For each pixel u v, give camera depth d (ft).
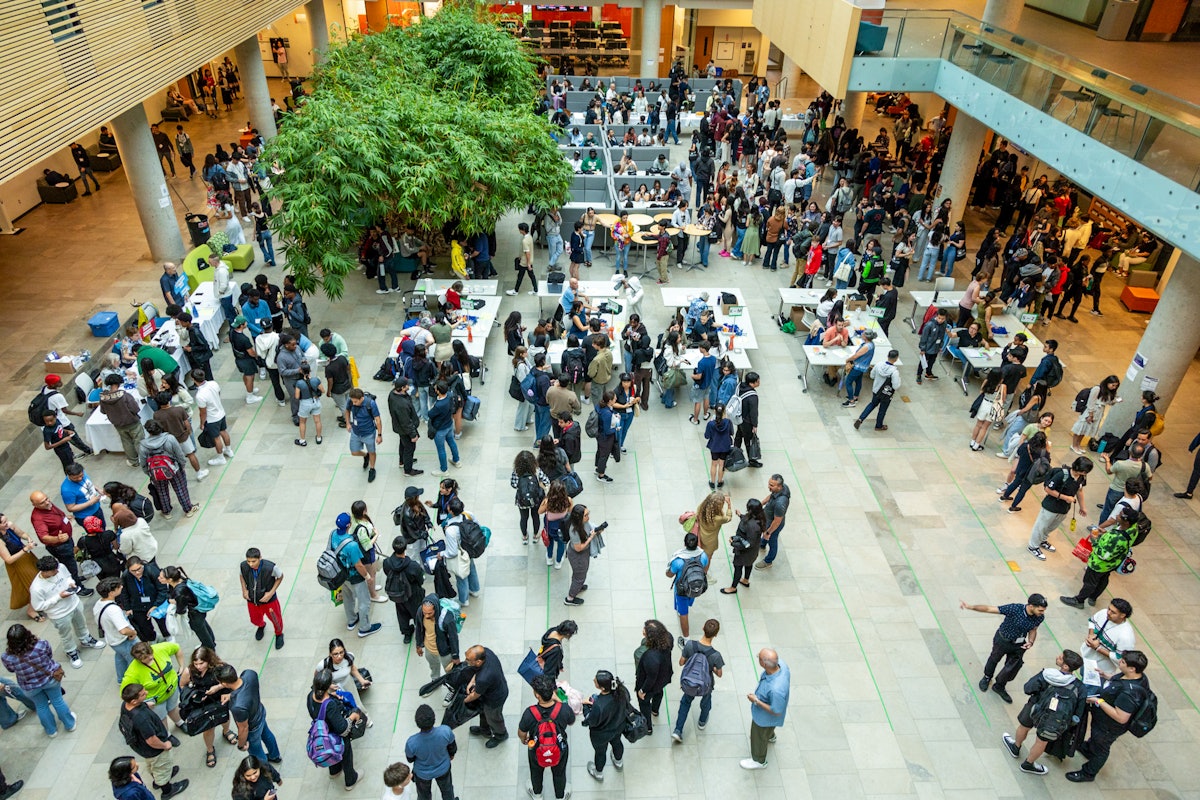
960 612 33.04
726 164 79.41
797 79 106.32
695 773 26.63
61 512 31.30
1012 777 26.86
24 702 26.73
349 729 24.50
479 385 46.37
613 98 89.71
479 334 46.32
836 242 56.85
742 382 39.70
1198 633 32.30
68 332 48.70
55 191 68.33
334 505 37.32
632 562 34.71
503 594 32.94
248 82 73.61
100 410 38.86
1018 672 30.35
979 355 45.85
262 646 30.40
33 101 36.17
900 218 62.54
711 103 88.02
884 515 37.96
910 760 27.30
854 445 42.65
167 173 76.54
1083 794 26.43
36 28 36.52
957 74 56.39
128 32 44.91
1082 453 41.98
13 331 48.65
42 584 27.84
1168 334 39.06
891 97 100.42
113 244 61.00
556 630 26.55
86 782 25.73
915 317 52.95
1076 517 38.11
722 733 28.02
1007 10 57.21
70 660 29.63
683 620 30.27
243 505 37.19
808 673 30.22
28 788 25.52
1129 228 60.90
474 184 51.21
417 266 57.26
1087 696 25.70
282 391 44.11
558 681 25.89
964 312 49.55
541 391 39.09
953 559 35.60
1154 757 27.71
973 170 63.05
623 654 30.40
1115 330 53.88
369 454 38.27
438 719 27.94
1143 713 25.02
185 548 34.63
